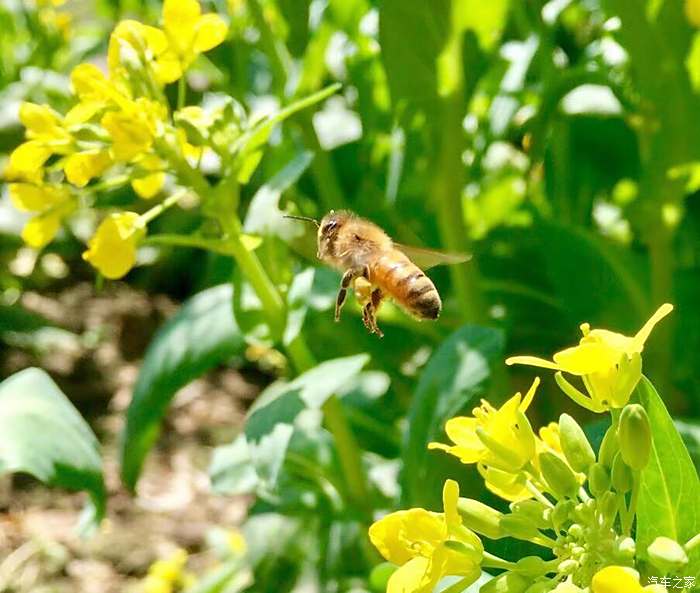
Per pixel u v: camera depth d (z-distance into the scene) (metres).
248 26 0.31
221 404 0.48
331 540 0.26
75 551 0.38
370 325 0.19
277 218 0.21
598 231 0.32
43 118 0.19
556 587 0.13
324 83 0.35
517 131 0.30
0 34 0.44
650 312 0.27
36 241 0.20
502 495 0.14
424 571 0.13
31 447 0.21
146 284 0.56
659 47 0.24
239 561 0.31
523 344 0.29
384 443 0.29
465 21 0.25
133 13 0.44
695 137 0.25
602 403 0.13
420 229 0.32
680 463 0.13
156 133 0.19
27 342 0.48
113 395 0.47
